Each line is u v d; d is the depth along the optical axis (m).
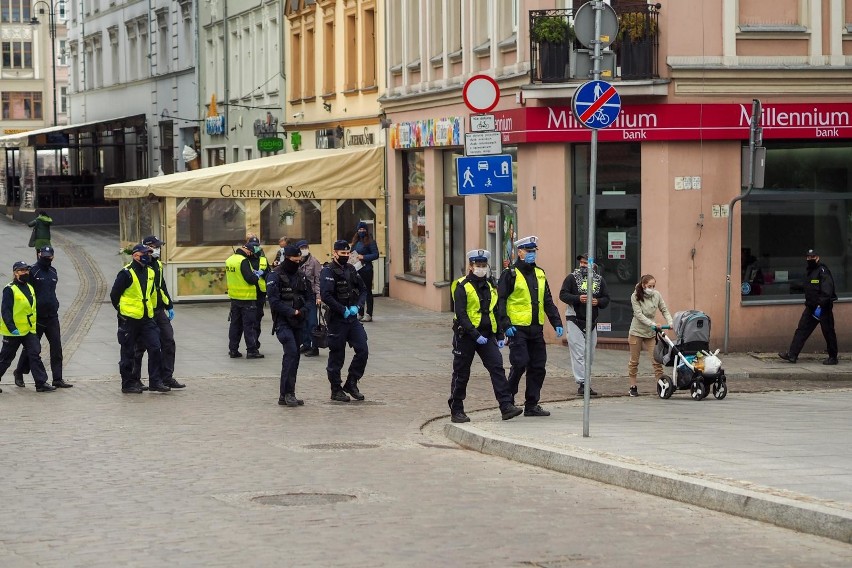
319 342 33.59
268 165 47.81
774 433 20.09
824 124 34.50
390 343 36.41
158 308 27.78
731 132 34.06
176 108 81.12
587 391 19.89
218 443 20.47
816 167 35.09
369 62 52.19
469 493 15.74
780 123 34.28
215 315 43.56
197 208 46.97
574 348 27.25
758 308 34.50
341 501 15.09
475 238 41.09
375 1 50.59
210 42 75.81
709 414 23.36
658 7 33.72
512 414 22.56
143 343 27.48
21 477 17.14
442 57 43.44
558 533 13.12
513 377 23.05
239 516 14.09
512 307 22.86
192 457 18.92
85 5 102.88
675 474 15.78
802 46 34.41
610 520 13.90
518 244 23.11
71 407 25.17
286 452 19.50
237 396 26.86
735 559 11.91
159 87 84.25
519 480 16.88
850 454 17.52
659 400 26.41
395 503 14.95
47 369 31.56
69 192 84.62
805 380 30.66
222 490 15.98
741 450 18.02
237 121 70.94
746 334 34.47
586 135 34.47
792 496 14.11
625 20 33.72
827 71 34.41
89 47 102.38
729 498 14.39
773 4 34.28
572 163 35.19
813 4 34.31
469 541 12.69
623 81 33.56
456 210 44.16
